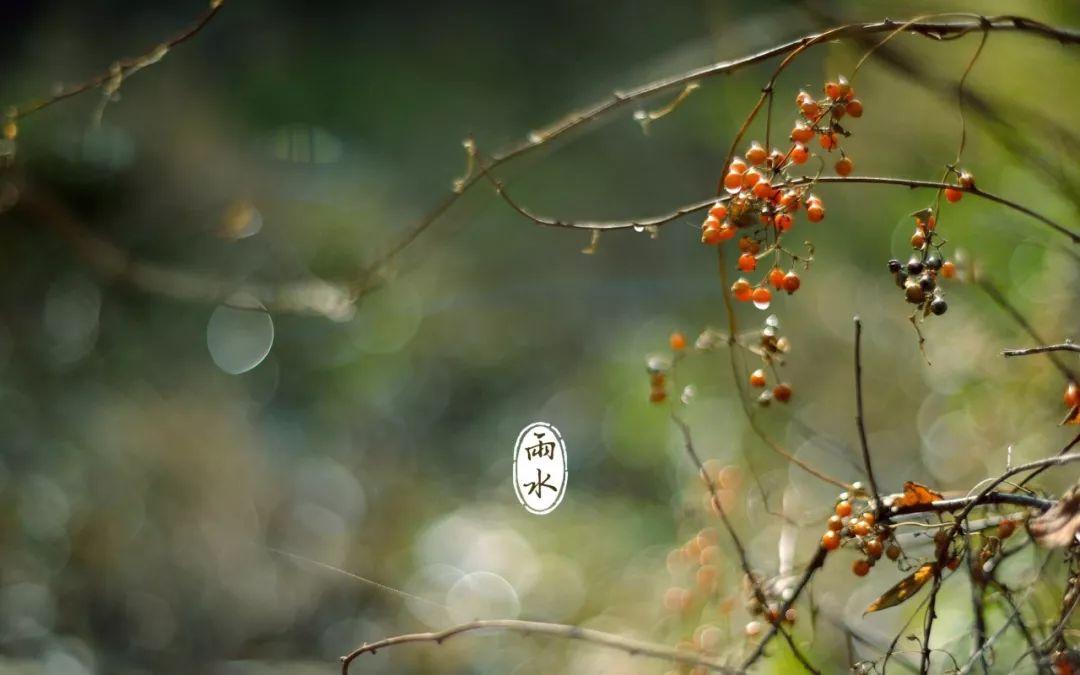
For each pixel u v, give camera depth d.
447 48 4.73
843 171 1.09
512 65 4.71
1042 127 1.38
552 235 4.00
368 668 2.24
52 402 2.88
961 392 2.08
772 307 3.25
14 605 2.32
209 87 4.02
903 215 2.92
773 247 1.08
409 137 4.46
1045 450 1.49
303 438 3.15
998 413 1.78
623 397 3.32
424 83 4.64
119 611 2.38
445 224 3.51
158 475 2.73
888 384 2.63
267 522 2.76
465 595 2.58
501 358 3.67
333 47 4.61
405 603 2.51
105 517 2.55
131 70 1.32
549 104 4.62
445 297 3.73
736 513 1.89
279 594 2.50
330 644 2.37
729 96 3.51
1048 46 1.62
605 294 3.85
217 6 1.31
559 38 4.71
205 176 3.56
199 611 2.41
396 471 3.13
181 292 1.64
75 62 3.75
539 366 3.68
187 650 2.33
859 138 2.08
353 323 3.49
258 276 3.31
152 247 3.29
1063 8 1.65
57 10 3.88
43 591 2.37
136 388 3.02
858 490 1.13
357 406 3.32
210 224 3.42
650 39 4.48
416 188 4.21
